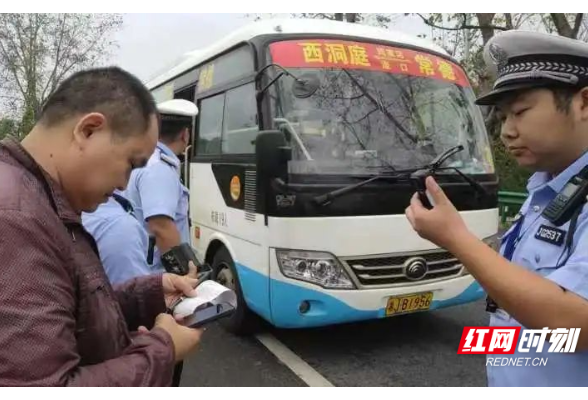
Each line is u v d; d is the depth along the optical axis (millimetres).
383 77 4008
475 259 1217
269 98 3662
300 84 3633
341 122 3732
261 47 3844
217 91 4707
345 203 3463
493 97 1378
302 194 3414
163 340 1309
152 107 1384
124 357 1225
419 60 4242
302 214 3414
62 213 1229
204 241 4906
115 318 1361
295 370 3695
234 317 4238
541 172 1463
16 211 1083
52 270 1103
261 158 3389
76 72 1368
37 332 1026
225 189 4348
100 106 1255
